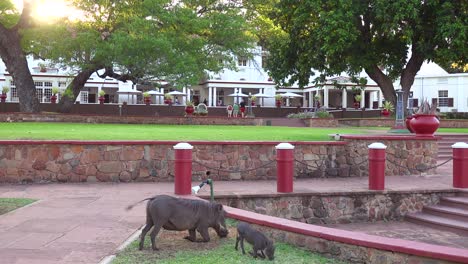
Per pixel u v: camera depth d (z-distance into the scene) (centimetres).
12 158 1119
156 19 2388
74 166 1140
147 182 1152
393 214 1070
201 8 2780
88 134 1434
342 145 1302
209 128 2070
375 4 2528
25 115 2369
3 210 788
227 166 1214
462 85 4147
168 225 599
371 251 574
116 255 551
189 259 550
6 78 4022
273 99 4666
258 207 985
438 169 1447
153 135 1470
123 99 4297
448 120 2808
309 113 3183
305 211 1018
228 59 2627
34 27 2403
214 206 625
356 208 1055
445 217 1016
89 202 875
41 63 3962
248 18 2897
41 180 1127
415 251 534
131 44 2139
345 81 3969
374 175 1063
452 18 2470
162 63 2286
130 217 750
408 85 3020
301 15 2728
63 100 2736
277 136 1562
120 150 1156
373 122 2902
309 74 2975
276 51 3091
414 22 2619
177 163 929
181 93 4056
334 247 607
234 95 4175
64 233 645
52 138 1298
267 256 568
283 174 1007
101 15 2447
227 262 545
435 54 2666
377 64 3041
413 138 1335
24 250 561
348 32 2509
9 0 2522
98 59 2323
